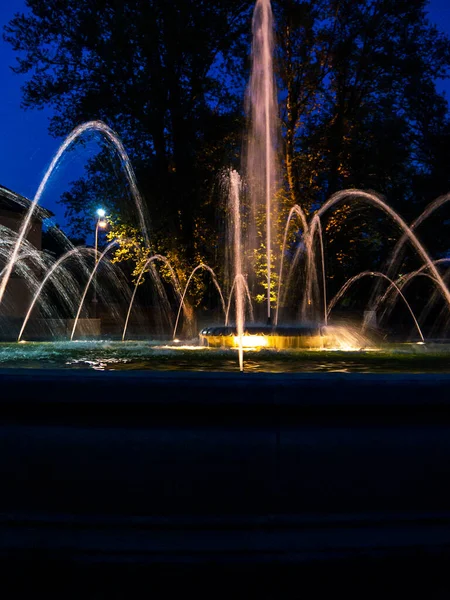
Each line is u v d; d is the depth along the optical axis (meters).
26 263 31.92
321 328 11.25
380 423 2.89
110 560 2.73
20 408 2.83
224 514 2.84
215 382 2.81
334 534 2.80
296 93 26.98
